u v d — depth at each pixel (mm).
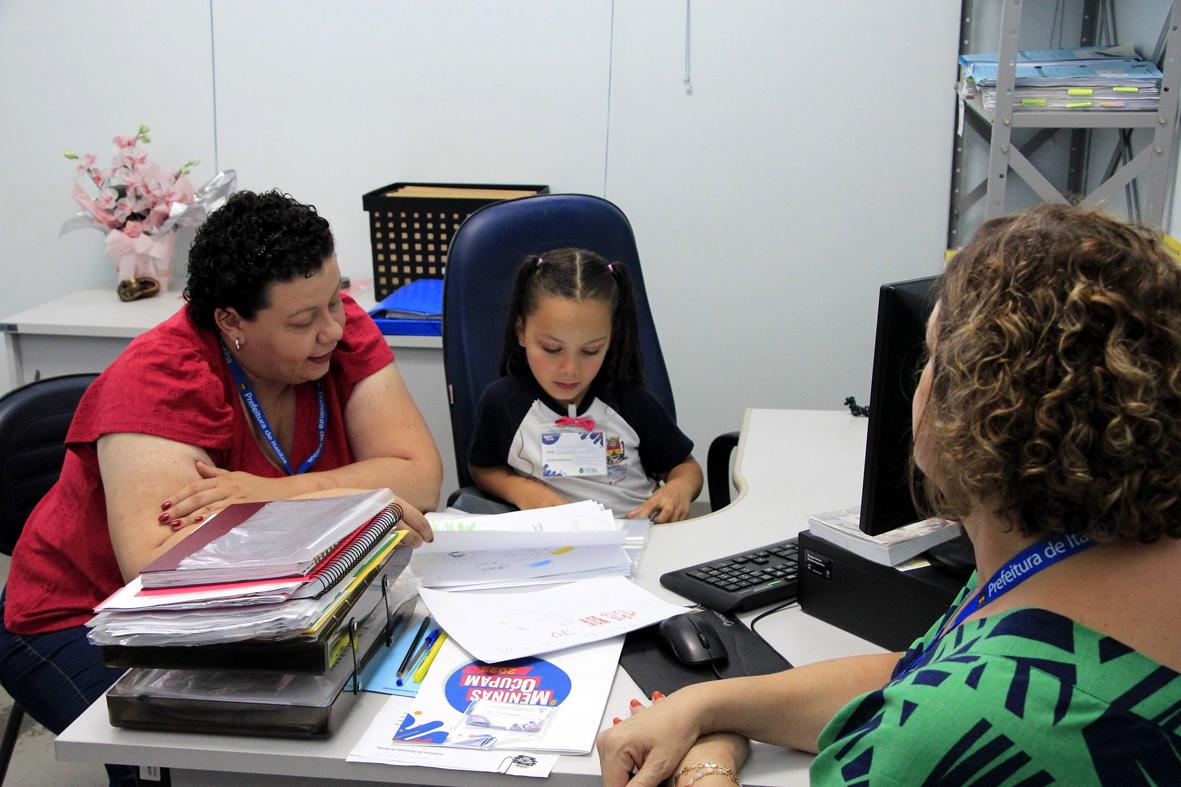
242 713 1054
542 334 1798
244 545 1123
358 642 1146
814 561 1322
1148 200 2168
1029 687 660
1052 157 2793
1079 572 686
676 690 1131
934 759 683
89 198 2904
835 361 3025
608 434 1922
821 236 2930
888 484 1213
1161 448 635
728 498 2178
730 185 2922
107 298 2910
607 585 1358
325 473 1623
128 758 1056
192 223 2900
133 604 1051
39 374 2654
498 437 1915
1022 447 659
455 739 1039
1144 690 646
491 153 2965
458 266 1989
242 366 1602
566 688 1124
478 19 2867
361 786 1080
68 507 1559
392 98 2943
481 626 1244
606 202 2137
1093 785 644
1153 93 2119
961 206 2861
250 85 2965
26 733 2271
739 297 3008
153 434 1452
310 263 1489
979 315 694
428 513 1638
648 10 2814
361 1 2879
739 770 1008
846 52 2791
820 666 1080
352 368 1771
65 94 3010
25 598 1562
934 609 1194
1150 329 644
